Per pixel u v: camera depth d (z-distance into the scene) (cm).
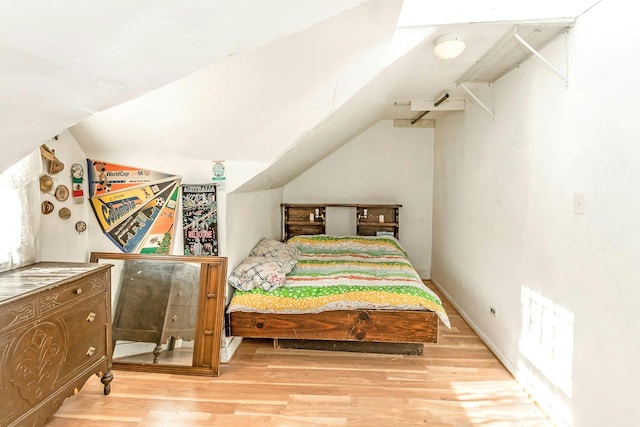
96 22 63
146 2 62
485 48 200
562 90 175
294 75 189
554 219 183
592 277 154
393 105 354
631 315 132
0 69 66
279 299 255
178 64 85
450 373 235
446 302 375
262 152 242
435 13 169
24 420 150
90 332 191
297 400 205
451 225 372
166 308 249
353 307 252
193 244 259
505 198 241
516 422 186
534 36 179
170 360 240
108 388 209
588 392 156
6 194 185
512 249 231
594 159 153
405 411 195
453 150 364
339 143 405
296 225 459
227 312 255
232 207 272
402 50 181
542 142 194
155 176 256
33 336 154
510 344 235
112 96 87
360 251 393
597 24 150
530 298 208
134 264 256
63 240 233
